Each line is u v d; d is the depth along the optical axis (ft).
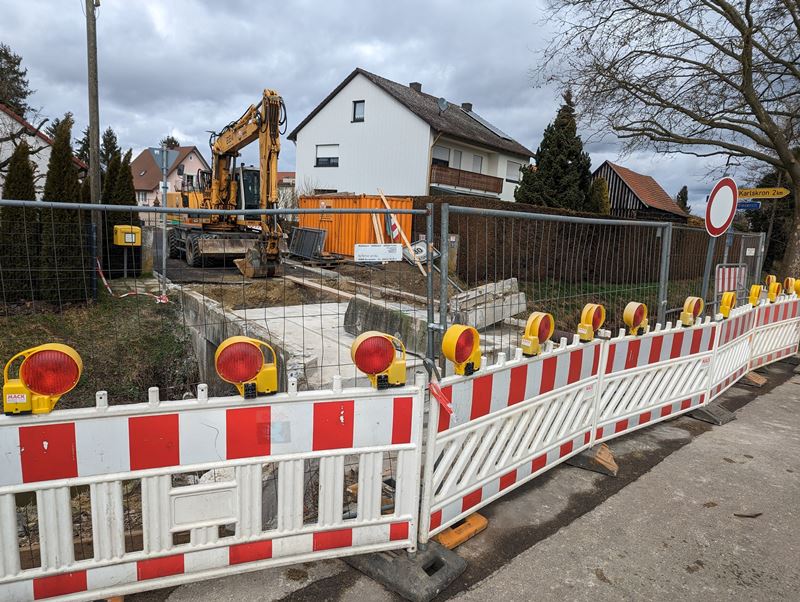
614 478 13.16
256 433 7.96
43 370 6.72
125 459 7.32
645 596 8.71
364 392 8.44
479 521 10.58
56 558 7.25
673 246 23.72
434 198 49.42
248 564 8.31
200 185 54.95
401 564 8.84
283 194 87.92
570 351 12.62
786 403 20.17
